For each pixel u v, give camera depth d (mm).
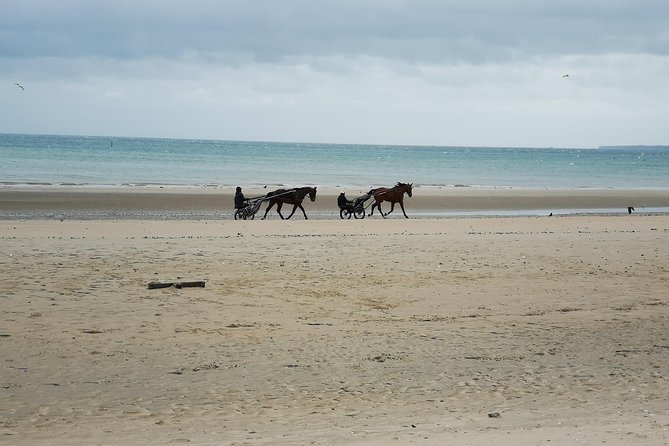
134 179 61062
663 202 50844
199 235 24688
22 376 9828
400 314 14172
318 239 23047
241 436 7273
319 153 166875
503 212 42062
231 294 15453
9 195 41906
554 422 7656
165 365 10477
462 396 9086
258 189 52438
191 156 116375
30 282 15781
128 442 7105
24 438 7336
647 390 9320
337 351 11359
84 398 8938
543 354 11328
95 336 12023
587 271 18641
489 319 13820
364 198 36812
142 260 18609
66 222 29344
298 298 15297
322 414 8273
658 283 17469
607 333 12758
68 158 94500
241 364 10586
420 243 22359
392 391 9328
